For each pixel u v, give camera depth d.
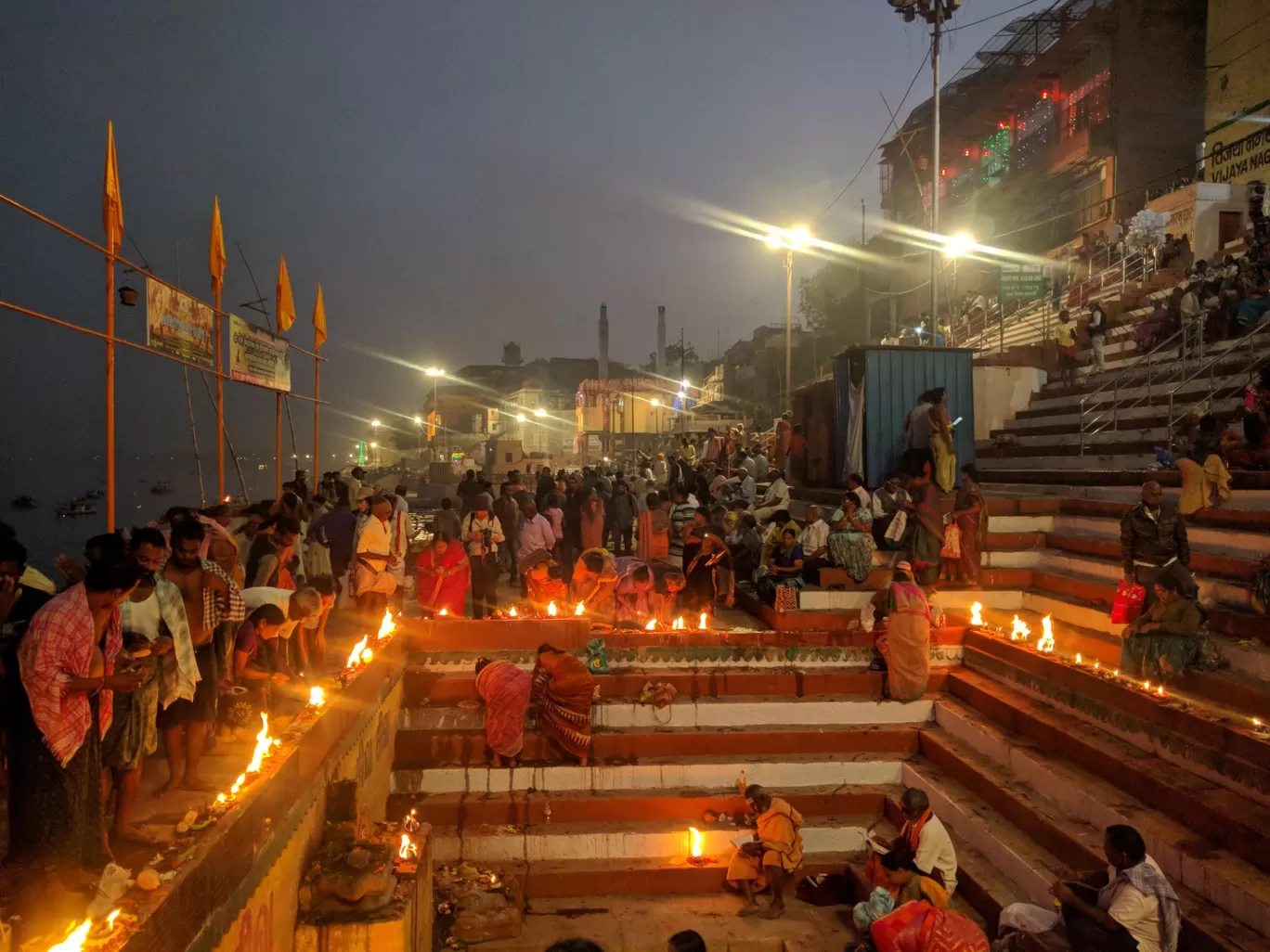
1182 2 27.91
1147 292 17.38
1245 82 22.48
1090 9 29.59
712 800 7.36
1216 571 7.79
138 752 4.46
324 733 5.55
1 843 3.89
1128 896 4.70
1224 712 5.95
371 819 6.76
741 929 6.30
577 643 8.87
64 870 3.70
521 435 68.56
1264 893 4.63
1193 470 8.41
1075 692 7.02
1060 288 24.09
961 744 7.55
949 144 39.56
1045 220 31.75
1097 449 12.38
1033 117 34.25
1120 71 28.22
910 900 5.95
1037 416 15.16
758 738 7.86
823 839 7.23
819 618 9.17
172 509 6.43
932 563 9.50
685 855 7.10
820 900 6.78
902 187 45.00
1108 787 6.11
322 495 14.70
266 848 4.36
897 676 8.23
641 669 8.72
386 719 7.48
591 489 14.24
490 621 8.84
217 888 3.71
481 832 7.12
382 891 4.98
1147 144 28.05
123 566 3.91
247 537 8.66
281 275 12.51
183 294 8.84
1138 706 6.34
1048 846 5.97
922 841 6.04
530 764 7.66
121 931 2.97
